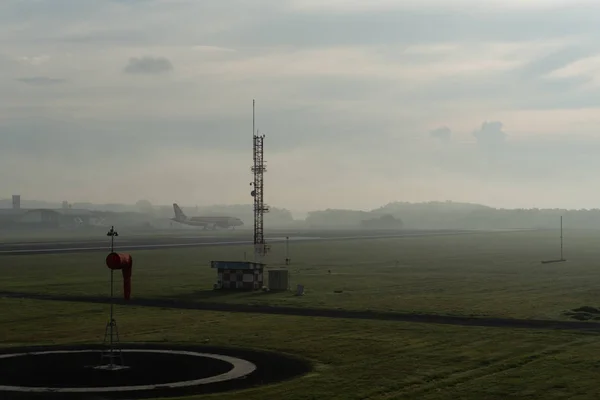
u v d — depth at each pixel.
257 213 128.00
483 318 62.09
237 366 41.50
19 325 58.25
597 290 86.50
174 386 36.53
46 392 35.25
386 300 75.75
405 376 38.66
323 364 42.03
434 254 167.25
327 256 158.38
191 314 64.75
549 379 37.84
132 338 51.44
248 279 86.81
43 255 151.38
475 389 35.78
